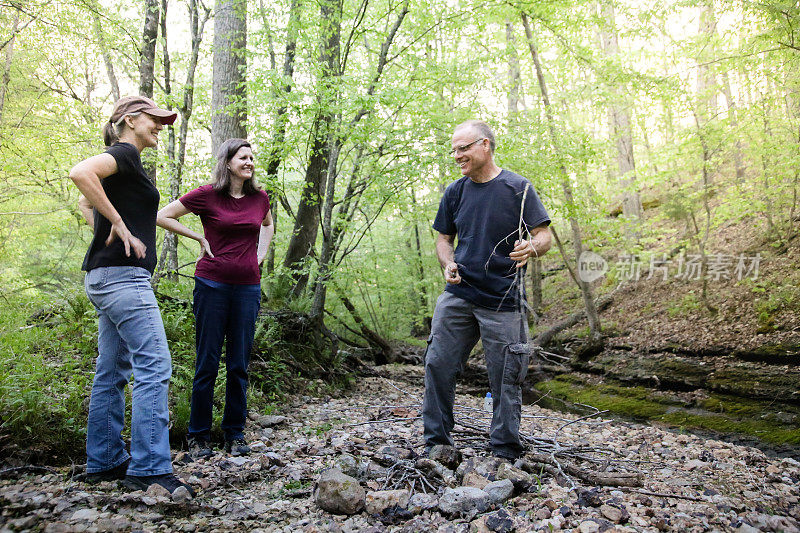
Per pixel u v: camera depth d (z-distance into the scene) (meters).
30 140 8.77
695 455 3.88
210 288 3.15
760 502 2.62
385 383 6.70
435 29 7.01
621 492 2.52
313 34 6.61
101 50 7.73
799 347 6.62
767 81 8.26
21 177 9.50
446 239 3.33
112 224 2.28
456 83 6.95
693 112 8.57
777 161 8.53
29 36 8.70
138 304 2.37
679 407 6.32
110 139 2.47
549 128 7.74
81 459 2.75
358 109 6.26
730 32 7.75
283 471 2.78
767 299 8.06
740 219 10.27
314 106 5.84
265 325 5.51
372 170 6.90
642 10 7.98
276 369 5.12
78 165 2.17
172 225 3.13
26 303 5.96
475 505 2.19
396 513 2.17
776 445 4.84
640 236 12.19
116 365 2.48
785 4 6.51
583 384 8.00
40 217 11.03
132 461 2.31
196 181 6.57
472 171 3.01
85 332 4.26
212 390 3.16
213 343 3.13
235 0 6.86
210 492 2.42
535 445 3.28
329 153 7.05
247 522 2.08
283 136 6.33
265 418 4.01
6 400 2.73
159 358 2.39
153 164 5.98
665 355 8.00
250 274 3.25
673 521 2.14
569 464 2.80
